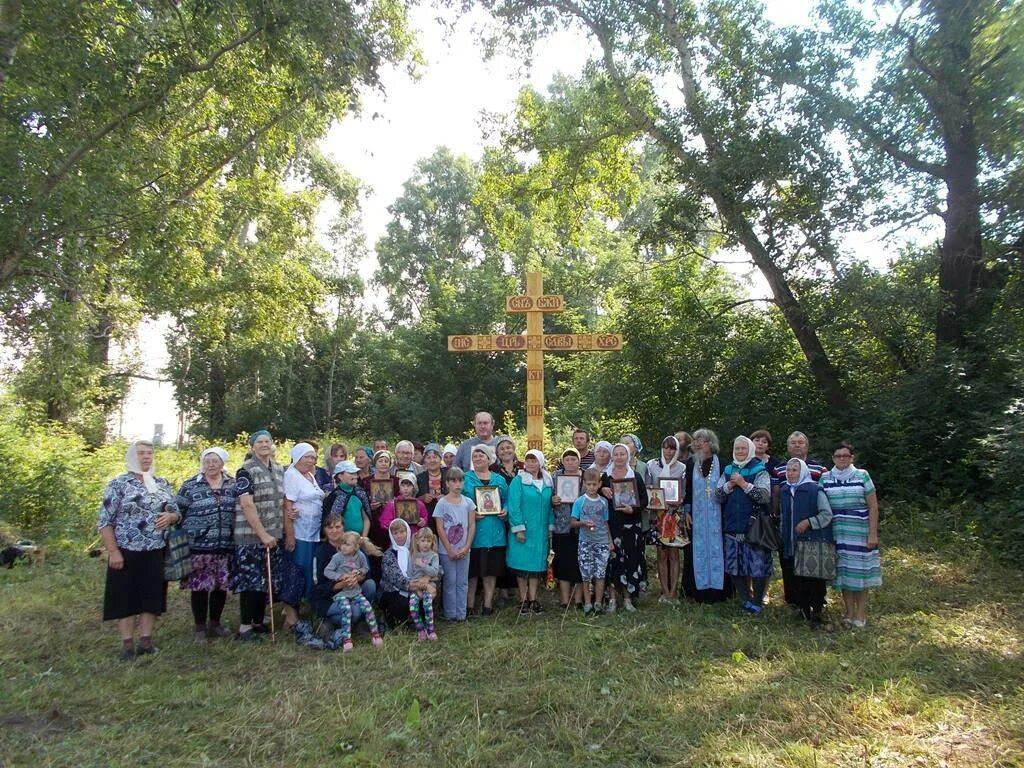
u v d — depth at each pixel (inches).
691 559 311.4
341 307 1466.5
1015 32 486.0
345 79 492.4
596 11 589.3
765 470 296.4
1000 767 162.6
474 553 303.6
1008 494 411.5
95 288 625.9
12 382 705.6
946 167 522.0
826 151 517.7
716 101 558.3
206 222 791.1
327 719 192.5
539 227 1176.2
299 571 275.3
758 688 209.3
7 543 433.1
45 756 172.7
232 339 1101.7
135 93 493.0
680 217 588.4
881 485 490.0
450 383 1239.5
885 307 515.5
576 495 304.8
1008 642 247.4
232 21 486.6
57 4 434.6
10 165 440.1
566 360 832.9
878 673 218.2
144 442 248.7
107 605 239.9
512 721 191.8
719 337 600.4
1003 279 537.3
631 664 232.8
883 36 517.0
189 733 187.0
